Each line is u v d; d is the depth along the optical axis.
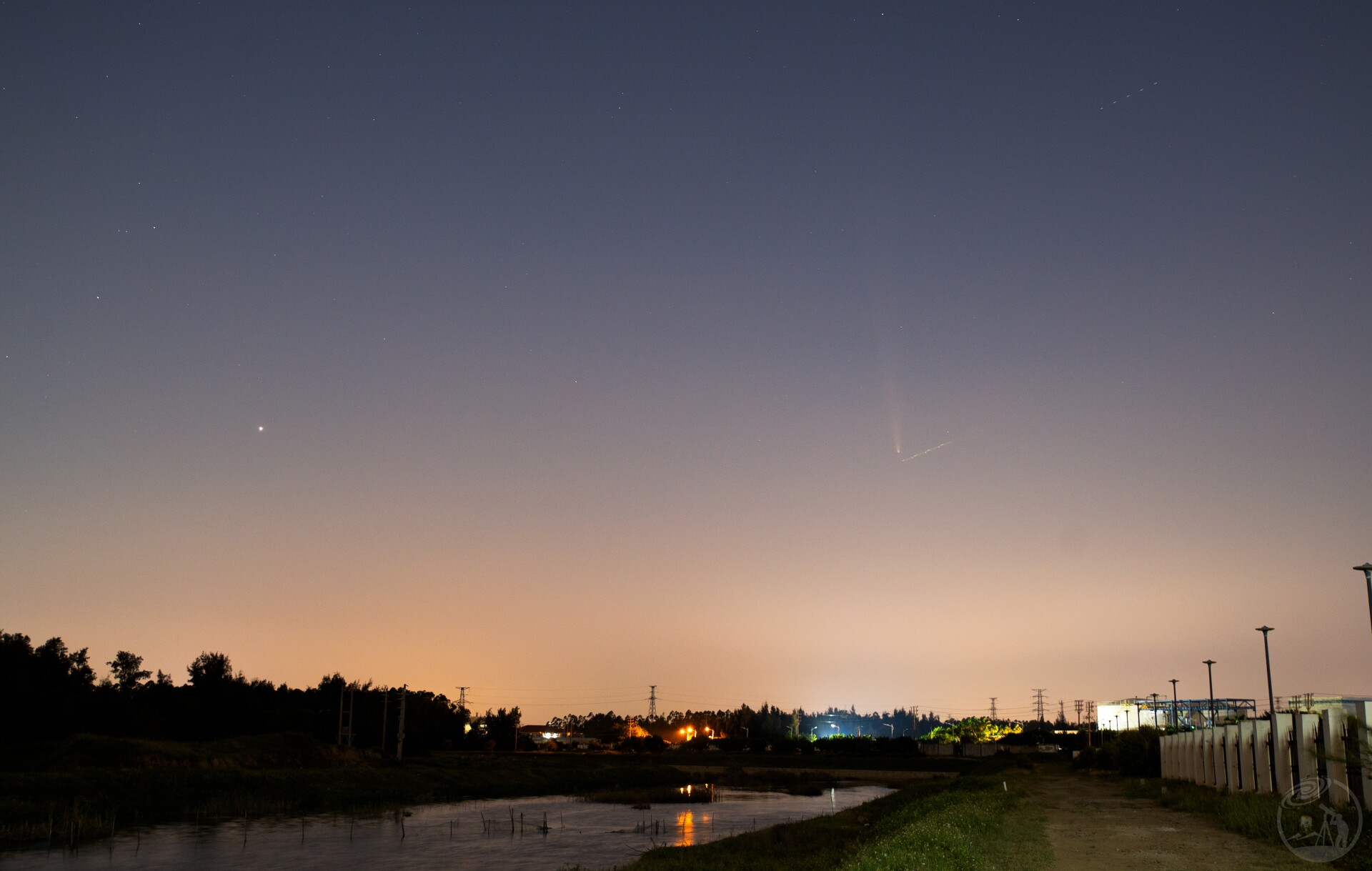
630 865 37.38
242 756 87.44
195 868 43.59
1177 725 77.38
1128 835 28.98
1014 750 157.25
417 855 48.91
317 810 73.81
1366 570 29.41
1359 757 27.91
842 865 24.77
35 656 100.75
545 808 79.38
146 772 71.38
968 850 23.38
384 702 138.62
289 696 140.00
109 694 102.19
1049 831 30.23
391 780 91.56
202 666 121.69
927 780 116.19
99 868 43.28
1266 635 55.19
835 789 105.88
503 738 177.88
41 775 64.56
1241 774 41.22
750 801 88.19
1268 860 23.42
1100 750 86.19
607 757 154.75
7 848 49.28
